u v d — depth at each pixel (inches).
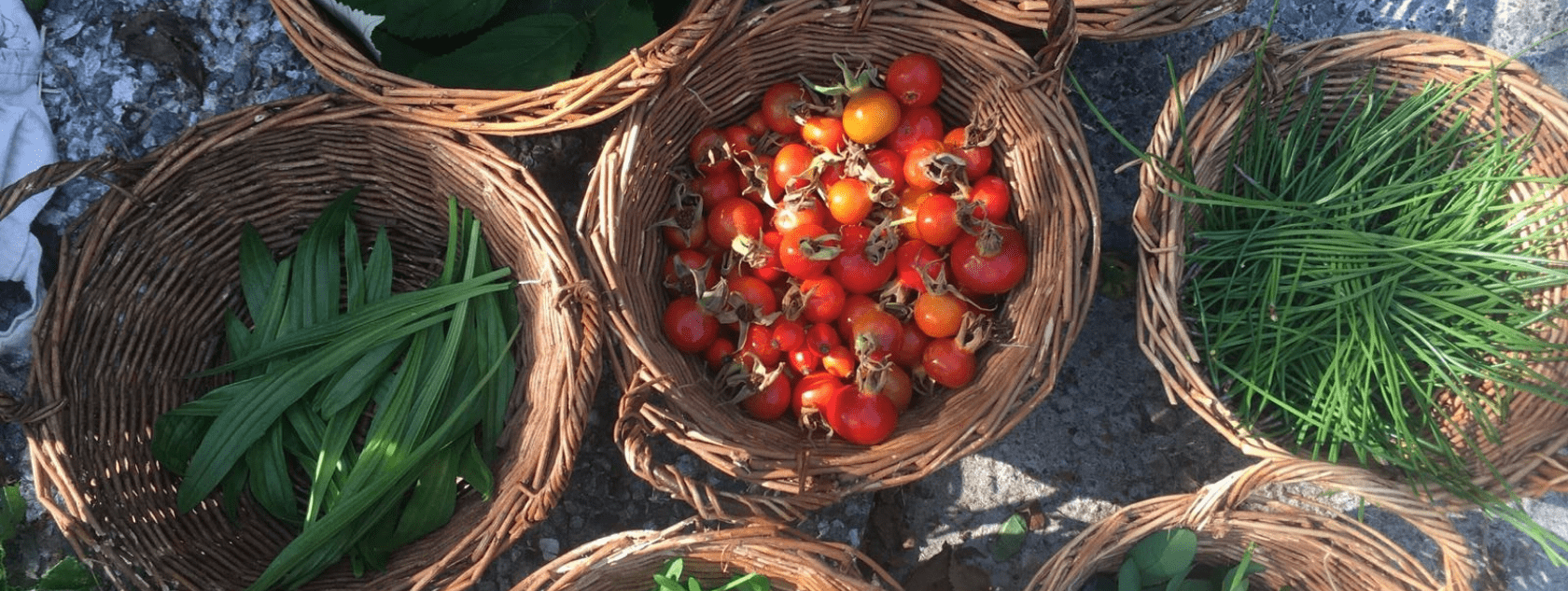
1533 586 25.0
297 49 24.1
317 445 22.3
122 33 23.6
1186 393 21.5
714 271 23.2
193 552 21.9
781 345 22.0
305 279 22.5
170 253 22.2
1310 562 23.0
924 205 21.9
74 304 21.1
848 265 22.1
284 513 22.3
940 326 22.1
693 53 20.6
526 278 22.5
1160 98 25.0
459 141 21.8
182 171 21.6
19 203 20.2
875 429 21.5
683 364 22.4
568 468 20.6
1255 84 21.6
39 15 23.5
